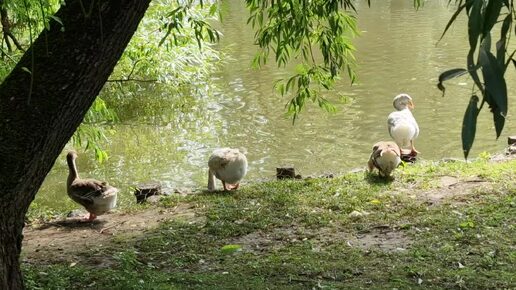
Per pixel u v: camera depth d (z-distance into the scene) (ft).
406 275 18.45
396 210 24.40
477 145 38.40
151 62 47.44
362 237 22.11
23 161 12.13
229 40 71.36
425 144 38.99
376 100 48.93
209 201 26.89
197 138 42.96
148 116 48.16
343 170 34.60
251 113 47.83
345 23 22.97
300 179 30.22
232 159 27.86
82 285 18.37
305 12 20.70
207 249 21.66
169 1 45.65
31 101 12.06
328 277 18.57
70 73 12.03
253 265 19.75
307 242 21.89
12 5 17.66
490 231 21.49
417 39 68.13
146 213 26.30
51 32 12.19
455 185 26.78
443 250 20.21
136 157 39.52
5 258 12.50
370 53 63.05
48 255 21.79
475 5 6.75
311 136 41.86
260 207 25.70
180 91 53.67
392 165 27.66
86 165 38.32
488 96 6.75
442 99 48.42
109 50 12.25
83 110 12.59
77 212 27.58
